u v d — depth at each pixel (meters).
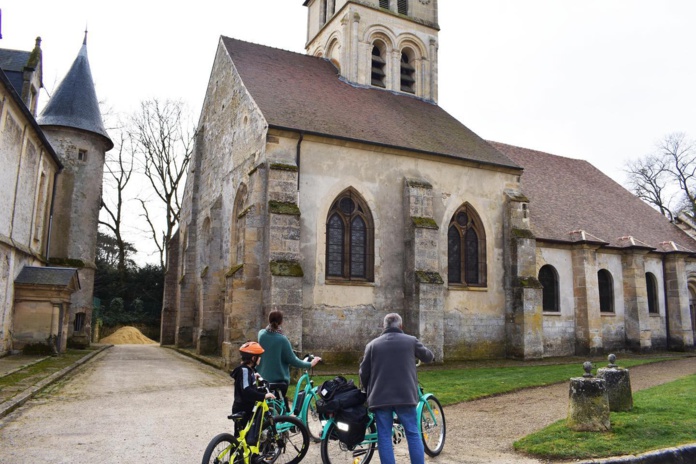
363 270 19.53
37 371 14.90
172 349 26.97
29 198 20.80
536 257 23.69
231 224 21.45
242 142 20.80
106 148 28.80
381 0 27.56
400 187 20.39
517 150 31.36
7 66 24.02
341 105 22.16
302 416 7.94
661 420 8.73
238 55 23.36
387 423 6.21
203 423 9.30
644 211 32.09
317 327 18.03
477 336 21.34
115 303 38.72
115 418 9.55
